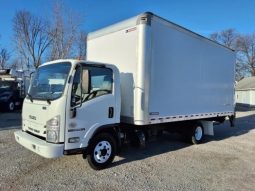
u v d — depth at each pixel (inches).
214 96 399.9
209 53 381.4
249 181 235.5
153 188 211.5
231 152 336.5
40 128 226.5
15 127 449.7
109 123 247.1
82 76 225.9
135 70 263.7
